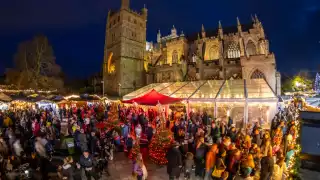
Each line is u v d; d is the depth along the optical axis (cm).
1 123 2012
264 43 4588
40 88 5322
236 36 5125
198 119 1922
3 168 856
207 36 5950
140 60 5925
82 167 934
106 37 6431
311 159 901
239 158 902
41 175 846
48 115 2152
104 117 2408
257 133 1346
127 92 5484
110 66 6097
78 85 7538
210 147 1020
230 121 1848
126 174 1131
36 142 1170
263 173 854
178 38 6059
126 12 5662
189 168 998
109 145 1373
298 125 1062
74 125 1555
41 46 5691
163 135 1315
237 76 4072
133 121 1981
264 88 2519
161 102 1638
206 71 4591
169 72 5109
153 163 1310
